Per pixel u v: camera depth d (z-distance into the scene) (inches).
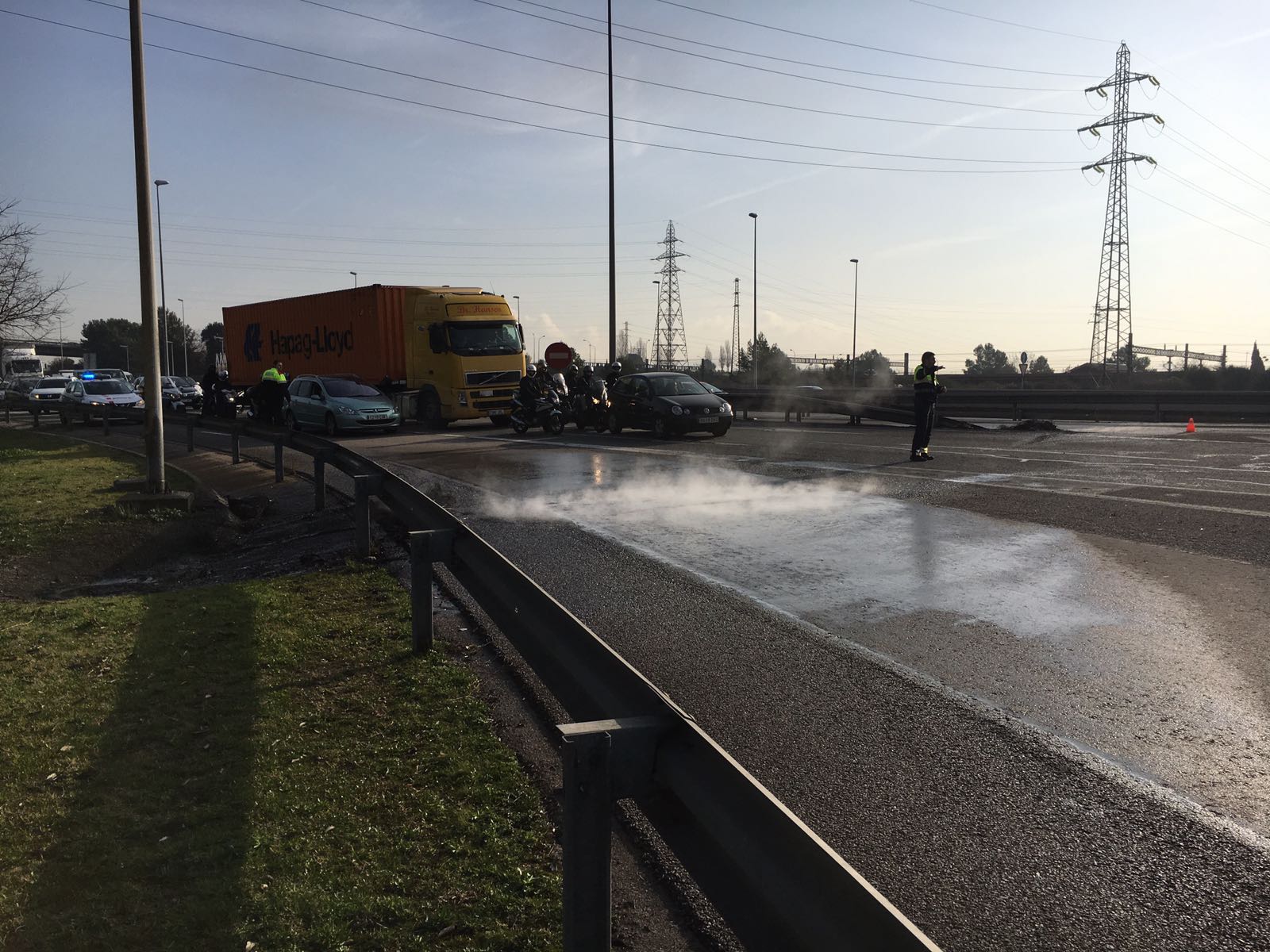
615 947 111.0
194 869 128.6
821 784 152.0
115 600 294.7
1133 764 156.4
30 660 229.0
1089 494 430.0
